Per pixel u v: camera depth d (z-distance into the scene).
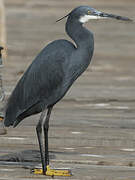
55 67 8.24
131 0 35.47
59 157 9.60
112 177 8.54
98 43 24.22
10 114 8.55
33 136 10.99
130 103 14.29
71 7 32.78
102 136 11.00
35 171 8.72
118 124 12.07
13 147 10.23
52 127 11.77
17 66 18.86
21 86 8.45
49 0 35.41
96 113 13.16
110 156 9.65
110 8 32.12
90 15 8.40
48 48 8.45
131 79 17.56
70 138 10.84
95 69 19.05
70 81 8.45
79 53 8.35
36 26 27.66
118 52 22.19
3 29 18.47
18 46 22.55
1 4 18.27
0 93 11.08
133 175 8.66
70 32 8.47
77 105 14.02
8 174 8.67
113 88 16.19
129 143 10.50
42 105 8.45
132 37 25.64
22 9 32.34
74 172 8.81
